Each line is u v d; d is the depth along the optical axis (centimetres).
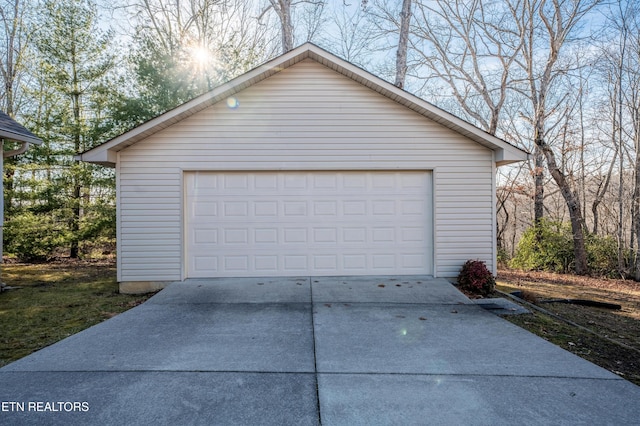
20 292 725
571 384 321
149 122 675
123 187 706
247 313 538
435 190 736
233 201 733
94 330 466
